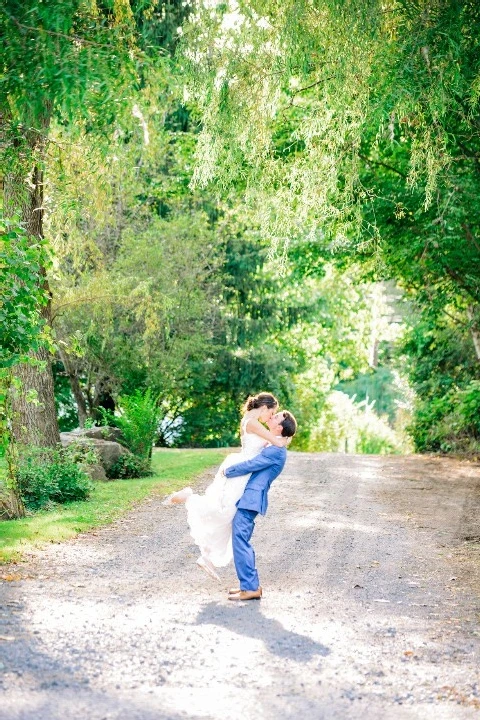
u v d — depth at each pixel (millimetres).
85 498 13492
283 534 10906
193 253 24500
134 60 10500
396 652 5980
